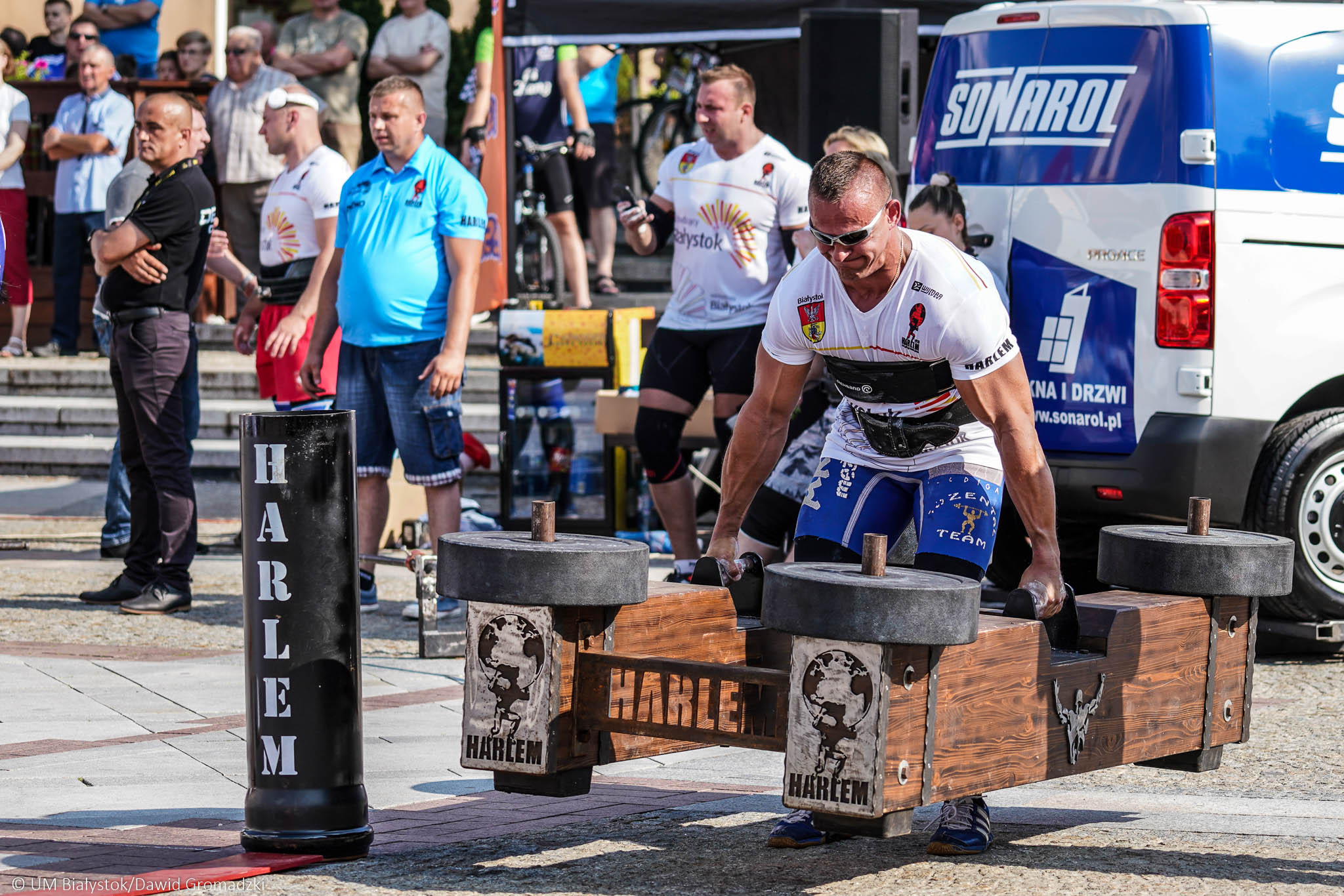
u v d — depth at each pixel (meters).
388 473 12.16
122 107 21.73
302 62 23.19
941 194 9.21
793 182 11.35
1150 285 10.63
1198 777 7.92
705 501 15.02
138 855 6.26
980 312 6.14
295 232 13.13
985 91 11.44
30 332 23.91
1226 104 10.61
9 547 14.98
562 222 20.48
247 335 13.97
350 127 23.38
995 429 6.27
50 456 19.34
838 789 5.36
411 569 10.89
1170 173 10.60
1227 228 10.55
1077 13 11.06
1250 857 6.45
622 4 16.50
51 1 25.08
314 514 6.12
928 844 6.59
